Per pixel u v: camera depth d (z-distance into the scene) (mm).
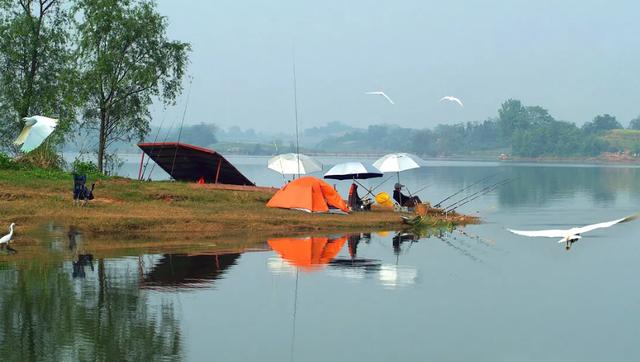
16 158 41031
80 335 16062
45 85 47875
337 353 15414
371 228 35625
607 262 26984
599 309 19547
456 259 27203
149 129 50562
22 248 25484
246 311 18594
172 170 45188
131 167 118125
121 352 15000
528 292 21562
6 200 31328
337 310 18953
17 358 14406
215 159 43062
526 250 29859
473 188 73188
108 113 48906
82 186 31391
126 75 48000
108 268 23000
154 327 16891
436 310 19188
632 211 48375
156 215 31141
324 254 27328
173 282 21516
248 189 39219
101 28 46844
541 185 81750
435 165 166250
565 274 24438
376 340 16406
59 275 21750
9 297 19031
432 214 41031
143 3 48625
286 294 20562
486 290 21703
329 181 83500
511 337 16828
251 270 23688
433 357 15289
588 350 15891
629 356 15531
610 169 143500
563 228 37531
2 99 46594
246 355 15133
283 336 16547
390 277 23359
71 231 28141
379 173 41531
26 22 46094
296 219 34125
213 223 31516
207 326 17156
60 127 44875
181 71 49688
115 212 31016
